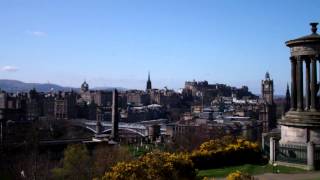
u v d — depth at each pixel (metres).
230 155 44.00
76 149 112.56
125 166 31.38
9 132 184.88
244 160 44.97
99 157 103.44
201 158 42.09
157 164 31.70
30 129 186.75
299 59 44.59
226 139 50.56
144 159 32.41
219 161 43.25
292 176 37.06
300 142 42.97
